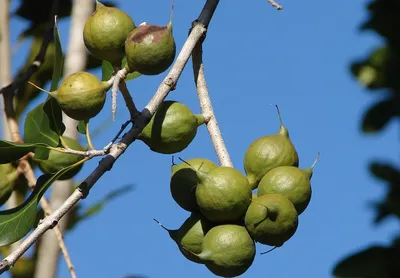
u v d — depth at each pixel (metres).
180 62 1.20
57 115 1.23
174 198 1.23
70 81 1.17
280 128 1.25
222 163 1.23
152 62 1.17
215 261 1.20
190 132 1.23
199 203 1.20
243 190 1.20
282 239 1.19
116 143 1.16
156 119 1.23
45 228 1.13
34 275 1.35
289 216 1.19
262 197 1.20
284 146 1.24
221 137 1.24
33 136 1.23
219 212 1.20
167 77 1.18
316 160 1.24
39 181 1.22
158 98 1.18
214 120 1.25
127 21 1.19
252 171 1.24
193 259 1.22
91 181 1.15
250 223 1.19
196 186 1.21
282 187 1.21
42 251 1.34
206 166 1.23
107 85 1.17
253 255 1.20
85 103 1.16
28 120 1.23
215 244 1.20
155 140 1.23
